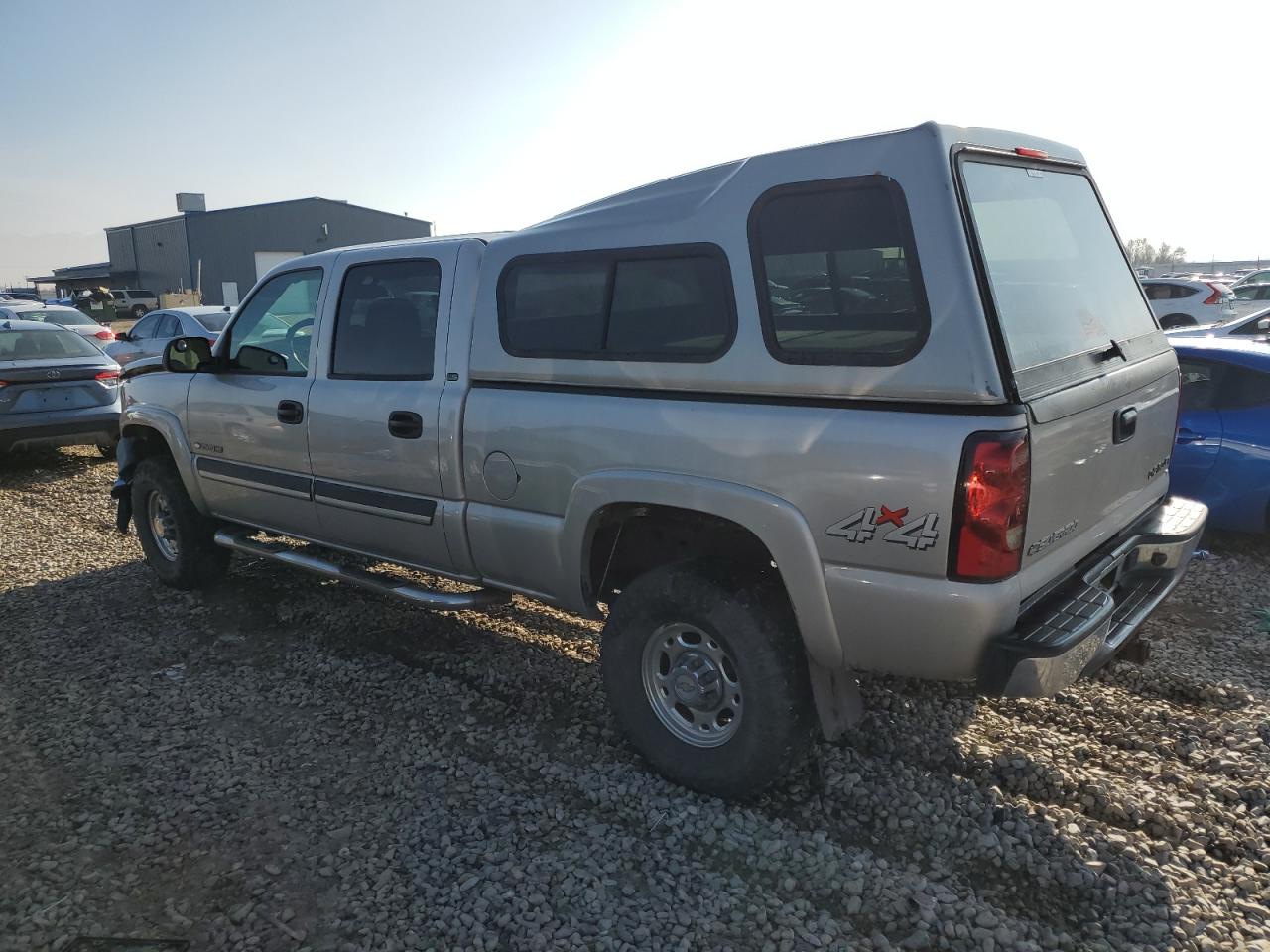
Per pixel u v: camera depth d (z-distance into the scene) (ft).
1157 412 11.68
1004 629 8.72
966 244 8.54
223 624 16.88
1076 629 8.85
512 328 11.93
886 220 8.85
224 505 16.97
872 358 8.88
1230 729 11.66
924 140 8.69
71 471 32.50
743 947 8.36
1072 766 11.05
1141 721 12.03
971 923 8.55
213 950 8.48
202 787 11.25
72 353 32.86
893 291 8.79
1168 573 11.59
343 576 14.75
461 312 12.55
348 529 14.55
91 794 11.18
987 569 8.46
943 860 9.57
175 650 15.67
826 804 10.58
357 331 14.07
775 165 9.61
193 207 168.96
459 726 12.74
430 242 13.23
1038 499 8.83
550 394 11.46
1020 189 10.11
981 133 9.50
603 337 10.98
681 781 10.87
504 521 12.05
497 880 9.33
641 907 8.92
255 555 16.65
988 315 8.48
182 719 13.10
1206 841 9.64
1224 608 16.21
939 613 8.67
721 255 9.91
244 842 10.13
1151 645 14.47
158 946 8.55
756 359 9.63
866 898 8.98
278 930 8.73
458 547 12.80
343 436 14.01
